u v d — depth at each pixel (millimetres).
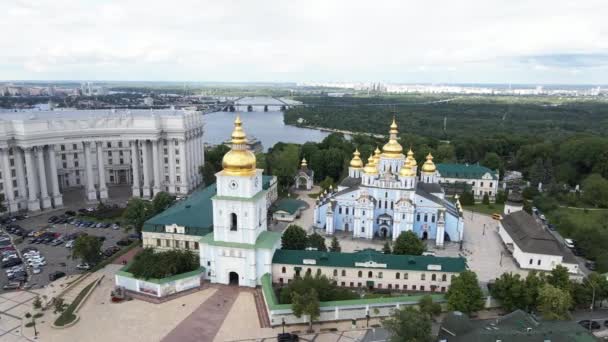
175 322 104312
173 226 134875
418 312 94000
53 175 189750
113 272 129750
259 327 103125
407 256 123562
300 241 134875
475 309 104875
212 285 121938
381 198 164625
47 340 96875
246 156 118938
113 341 96875
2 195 179875
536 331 88188
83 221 173375
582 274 132250
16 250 145500
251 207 117375
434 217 161250
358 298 110375
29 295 116375
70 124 190125
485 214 194875
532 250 136875
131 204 156875
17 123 176500
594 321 106688
